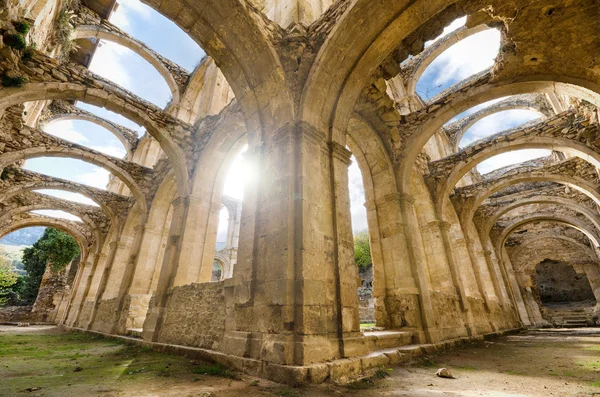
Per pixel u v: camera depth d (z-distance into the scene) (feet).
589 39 19.30
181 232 30.32
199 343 19.76
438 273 34.94
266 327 14.25
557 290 84.89
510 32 19.66
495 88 27.04
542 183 51.47
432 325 24.47
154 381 12.82
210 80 44.68
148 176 44.57
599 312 62.08
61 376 14.05
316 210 16.48
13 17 19.70
